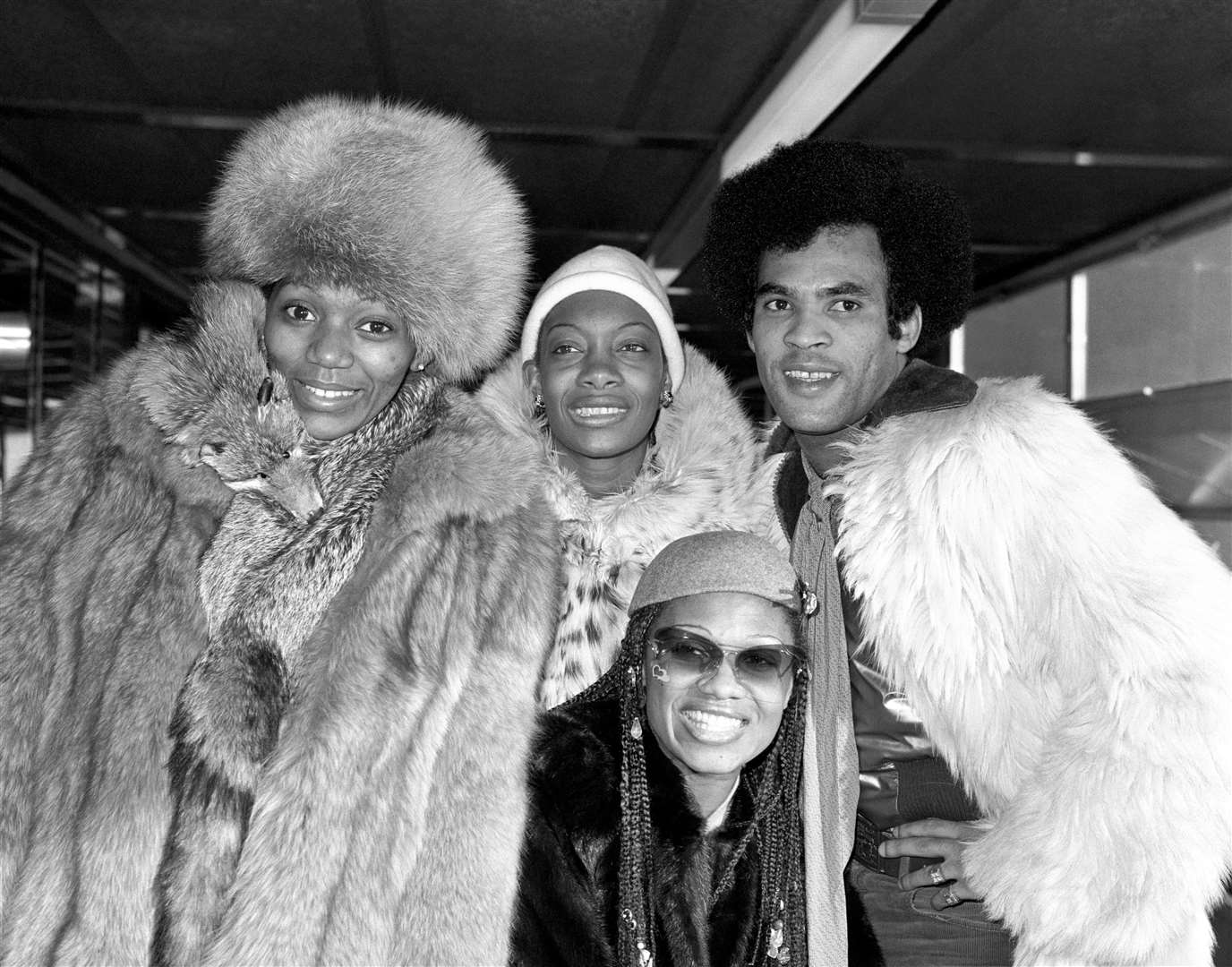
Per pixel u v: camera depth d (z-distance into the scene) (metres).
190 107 4.73
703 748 1.49
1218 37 3.01
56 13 3.91
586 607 1.87
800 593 1.58
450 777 1.57
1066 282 5.31
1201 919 1.33
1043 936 1.33
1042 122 3.70
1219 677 1.31
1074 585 1.38
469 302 1.62
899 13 3.65
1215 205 4.13
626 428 1.96
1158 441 4.46
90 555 1.52
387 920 1.49
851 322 1.63
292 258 1.52
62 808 1.45
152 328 8.43
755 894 1.57
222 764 1.46
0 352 6.18
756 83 4.33
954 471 1.46
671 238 6.22
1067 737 1.38
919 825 1.55
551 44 4.06
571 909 1.50
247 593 1.53
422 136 1.60
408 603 1.58
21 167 5.49
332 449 1.64
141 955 1.41
